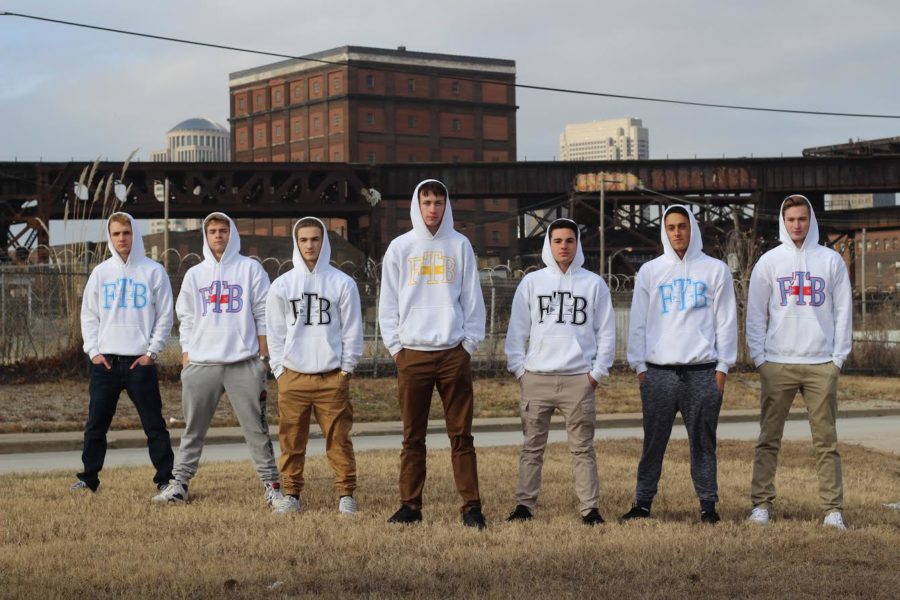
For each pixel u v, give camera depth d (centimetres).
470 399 834
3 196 5772
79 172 5756
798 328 855
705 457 853
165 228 4341
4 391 2000
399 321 837
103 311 976
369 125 11069
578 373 849
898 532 812
